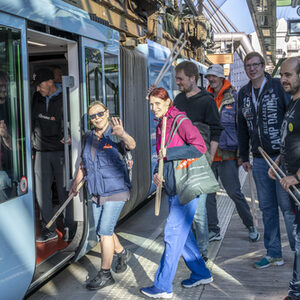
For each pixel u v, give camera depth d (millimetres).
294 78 3467
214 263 4535
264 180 4301
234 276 4191
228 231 5633
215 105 4297
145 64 6562
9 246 3084
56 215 3904
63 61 5398
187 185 3566
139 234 5793
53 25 3750
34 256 3373
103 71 4832
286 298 3514
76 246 4375
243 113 4418
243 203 5156
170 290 3768
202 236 4418
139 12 8148
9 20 3150
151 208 7266
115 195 3947
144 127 6383
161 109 3598
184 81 4277
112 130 3973
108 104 4973
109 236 4020
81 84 4316
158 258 4809
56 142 4910
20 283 3227
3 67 3090
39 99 4969
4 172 3072
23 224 3244
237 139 5102
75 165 4375
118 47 5289
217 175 5211
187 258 3959
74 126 4363
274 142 4156
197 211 4371
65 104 4297
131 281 4191
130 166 4035
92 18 4676
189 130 3533
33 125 4957
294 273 3492
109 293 3945
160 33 8281
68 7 4156
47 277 3988
